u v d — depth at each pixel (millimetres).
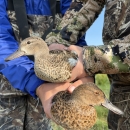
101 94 380
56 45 433
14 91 469
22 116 493
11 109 484
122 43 367
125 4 380
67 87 392
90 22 448
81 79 393
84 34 483
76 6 451
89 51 375
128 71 370
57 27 456
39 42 415
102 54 367
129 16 376
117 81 420
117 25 388
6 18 473
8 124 484
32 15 487
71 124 376
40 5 490
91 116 378
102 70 376
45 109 387
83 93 372
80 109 373
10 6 477
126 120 411
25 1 485
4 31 466
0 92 469
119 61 366
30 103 499
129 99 407
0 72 442
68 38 445
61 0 500
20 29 475
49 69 383
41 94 400
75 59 379
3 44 457
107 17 403
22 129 492
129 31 376
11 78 423
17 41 479
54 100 379
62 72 380
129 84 409
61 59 383
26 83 414
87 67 377
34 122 501
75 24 446
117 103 421
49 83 401
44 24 491
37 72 393
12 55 429
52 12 492
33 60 478
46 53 404
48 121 514
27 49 424
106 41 412
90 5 444
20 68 426
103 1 439
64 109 372
